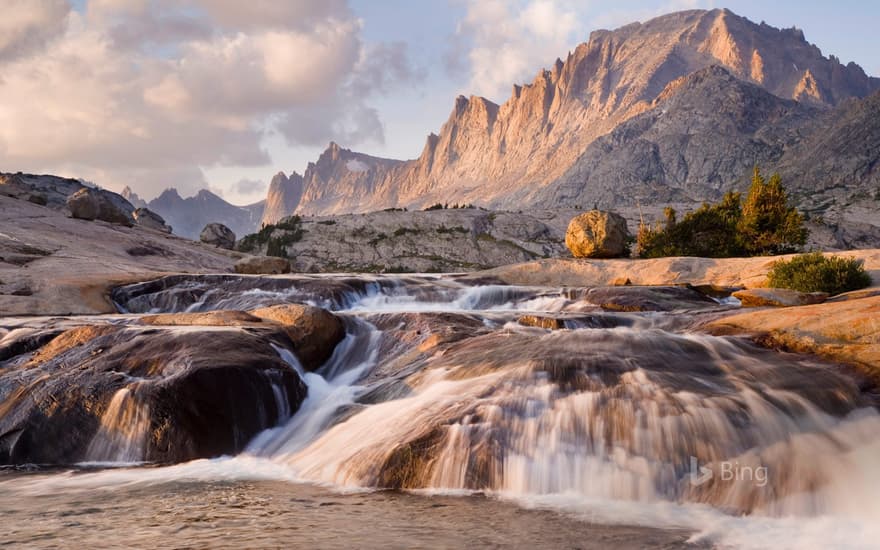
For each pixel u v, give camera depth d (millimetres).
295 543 6664
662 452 8836
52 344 14047
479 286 29344
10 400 12188
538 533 7094
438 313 16859
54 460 11453
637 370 10727
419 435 9617
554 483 8828
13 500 8742
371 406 11812
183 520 7598
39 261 27234
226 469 10609
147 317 16312
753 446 8836
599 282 31875
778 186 53438
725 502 8156
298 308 15625
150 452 11438
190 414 11555
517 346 12680
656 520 7629
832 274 24328
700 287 25109
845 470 8352
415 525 7352
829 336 12047
